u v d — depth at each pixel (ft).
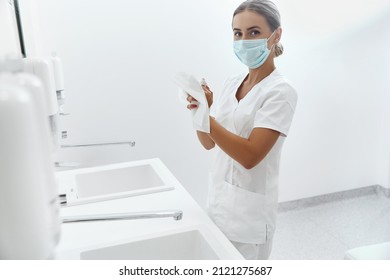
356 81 8.65
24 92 1.22
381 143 9.45
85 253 2.95
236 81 4.60
